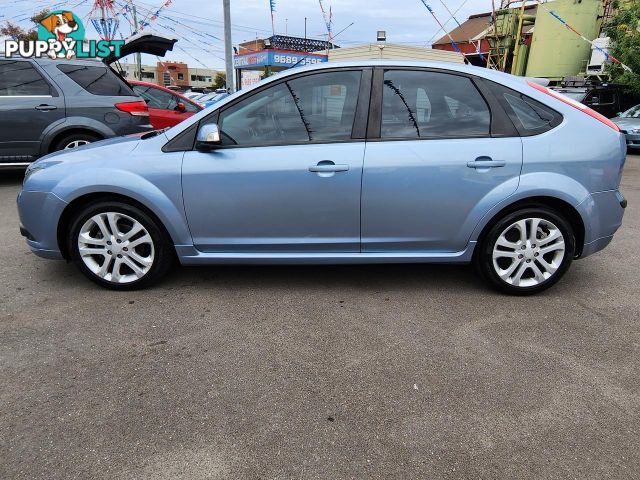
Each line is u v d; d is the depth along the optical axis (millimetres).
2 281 3881
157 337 3041
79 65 6973
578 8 19875
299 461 2053
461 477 1979
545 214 3488
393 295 3703
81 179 3430
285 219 3479
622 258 4602
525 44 22875
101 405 2389
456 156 3387
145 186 3416
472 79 3488
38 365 2715
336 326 3211
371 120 3430
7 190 7305
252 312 3398
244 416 2324
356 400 2451
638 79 15516
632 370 2729
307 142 3430
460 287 3861
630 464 2047
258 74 17938
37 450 2094
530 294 3688
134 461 2043
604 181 3504
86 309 3404
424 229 3512
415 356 2854
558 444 2160
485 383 2596
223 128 3467
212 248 3588
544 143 3422
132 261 3643
